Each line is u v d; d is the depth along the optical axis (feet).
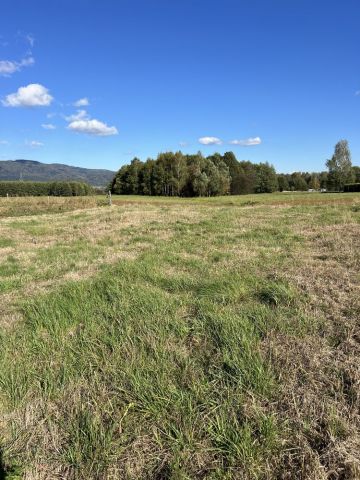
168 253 24.62
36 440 8.72
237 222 39.34
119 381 10.30
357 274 17.31
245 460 7.67
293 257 21.79
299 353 10.94
